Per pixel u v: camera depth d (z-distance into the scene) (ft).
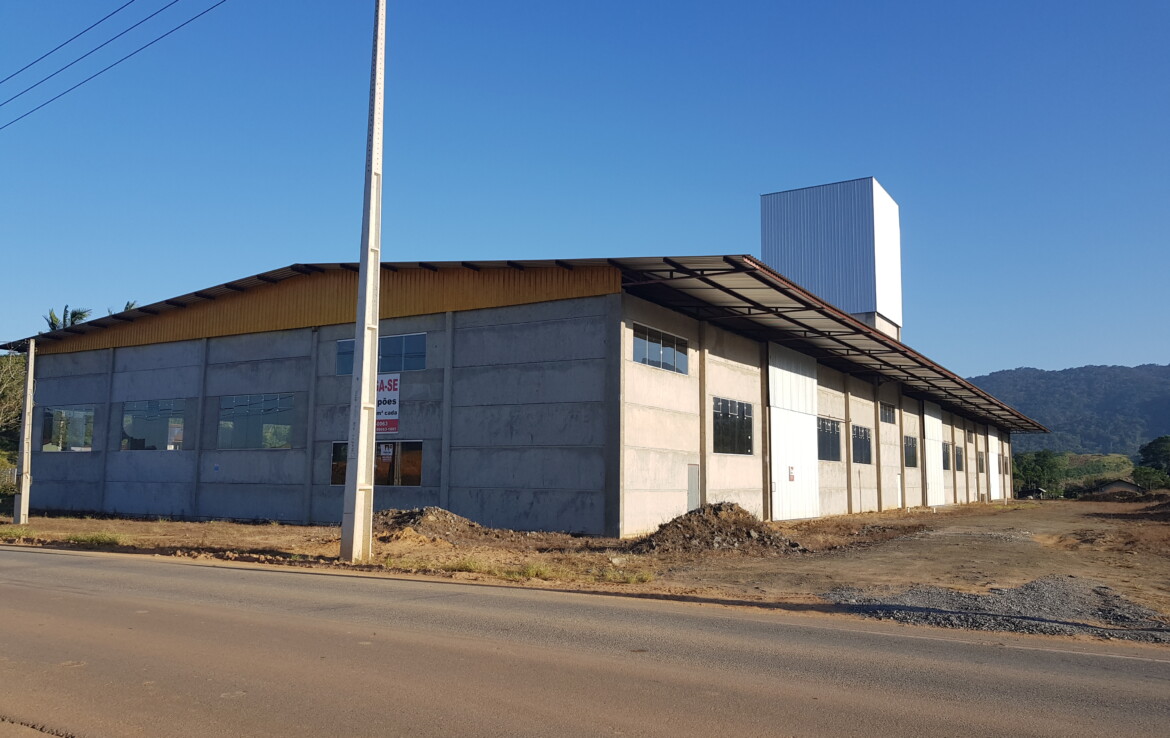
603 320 94.68
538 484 96.68
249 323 124.98
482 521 99.71
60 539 80.23
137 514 133.18
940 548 82.02
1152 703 24.89
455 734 20.45
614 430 92.68
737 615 40.52
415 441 106.11
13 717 21.74
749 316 110.52
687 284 94.84
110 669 26.86
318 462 115.34
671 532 78.79
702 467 109.40
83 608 38.99
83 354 145.69
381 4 63.00
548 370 97.60
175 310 134.31
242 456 122.93
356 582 50.42
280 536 89.45
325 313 117.19
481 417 101.40
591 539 87.97
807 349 140.36
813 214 224.33
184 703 23.03
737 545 77.77
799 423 140.77
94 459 140.77
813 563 67.82
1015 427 323.16
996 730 21.71
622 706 23.08
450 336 104.78
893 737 20.88
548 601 43.57
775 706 23.47
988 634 37.40
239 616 37.01
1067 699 25.13
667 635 34.09
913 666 29.35
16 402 212.64
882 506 181.06
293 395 119.24
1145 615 43.29
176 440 130.93
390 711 22.31
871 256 215.31
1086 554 78.74
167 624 34.88
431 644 31.14
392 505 106.42
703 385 110.83
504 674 26.53
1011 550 80.18
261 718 21.70
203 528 103.14
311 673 26.43
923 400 221.05
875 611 42.93
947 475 242.58
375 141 62.64
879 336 124.06
